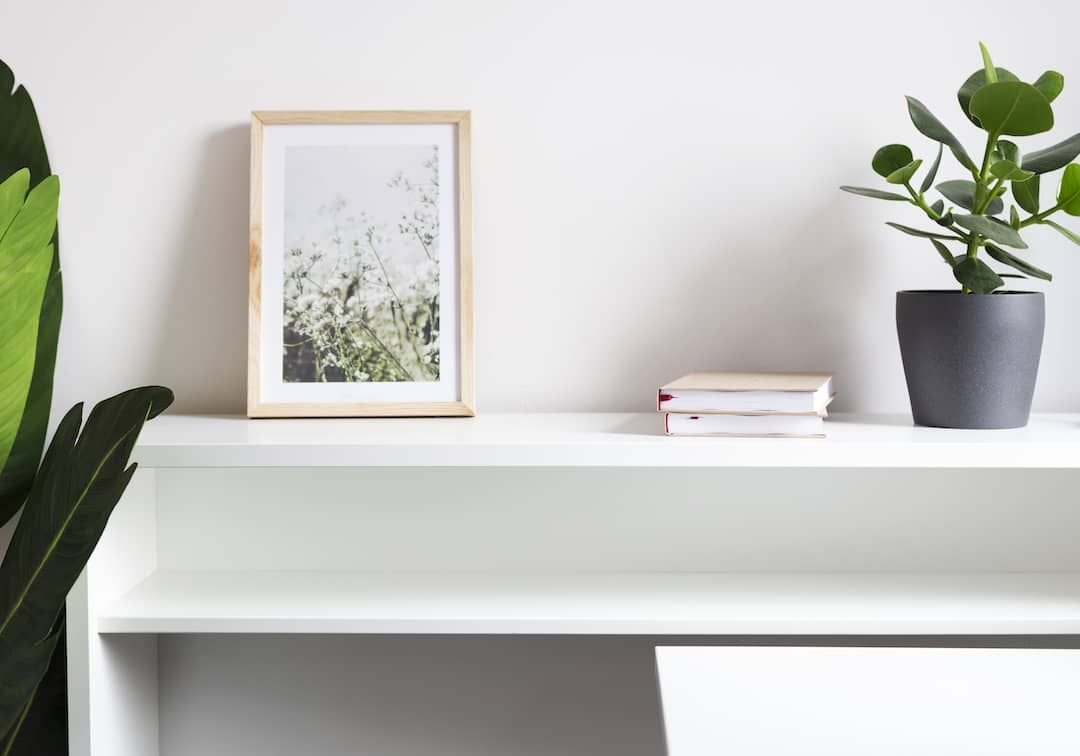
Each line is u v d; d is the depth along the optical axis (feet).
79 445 3.65
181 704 4.88
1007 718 2.71
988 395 3.98
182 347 4.72
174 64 4.61
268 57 4.60
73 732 3.96
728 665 3.12
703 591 4.38
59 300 4.65
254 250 4.49
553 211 4.64
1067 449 3.68
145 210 4.67
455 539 4.78
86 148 4.65
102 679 4.08
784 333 4.65
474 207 4.64
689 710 2.77
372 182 4.53
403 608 4.14
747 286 4.64
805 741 2.57
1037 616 3.97
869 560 4.72
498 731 4.87
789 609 4.10
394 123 4.54
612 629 3.98
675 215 4.63
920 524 4.70
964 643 4.75
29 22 4.60
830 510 4.71
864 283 4.61
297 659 4.87
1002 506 4.68
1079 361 4.58
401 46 4.59
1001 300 3.92
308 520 4.79
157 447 3.78
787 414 3.84
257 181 4.50
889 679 2.99
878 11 4.51
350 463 3.77
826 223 4.59
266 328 4.51
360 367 4.50
